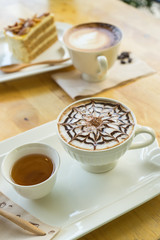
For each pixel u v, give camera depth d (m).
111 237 0.42
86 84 0.64
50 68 0.67
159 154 0.48
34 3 0.96
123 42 0.75
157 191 0.44
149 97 0.61
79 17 0.86
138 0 1.28
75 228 0.42
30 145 0.46
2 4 0.97
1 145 0.52
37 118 0.58
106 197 0.45
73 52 0.62
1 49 0.77
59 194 0.46
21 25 0.74
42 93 0.64
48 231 0.41
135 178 0.47
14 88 0.66
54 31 0.78
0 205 0.44
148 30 0.79
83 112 0.47
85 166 0.48
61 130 0.45
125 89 0.63
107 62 0.63
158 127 0.55
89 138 0.44
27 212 0.43
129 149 0.47
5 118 0.59
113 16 0.85
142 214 0.44
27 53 0.72
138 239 0.42
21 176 0.45
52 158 0.46
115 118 0.46
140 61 0.69
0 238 0.41
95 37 0.65
